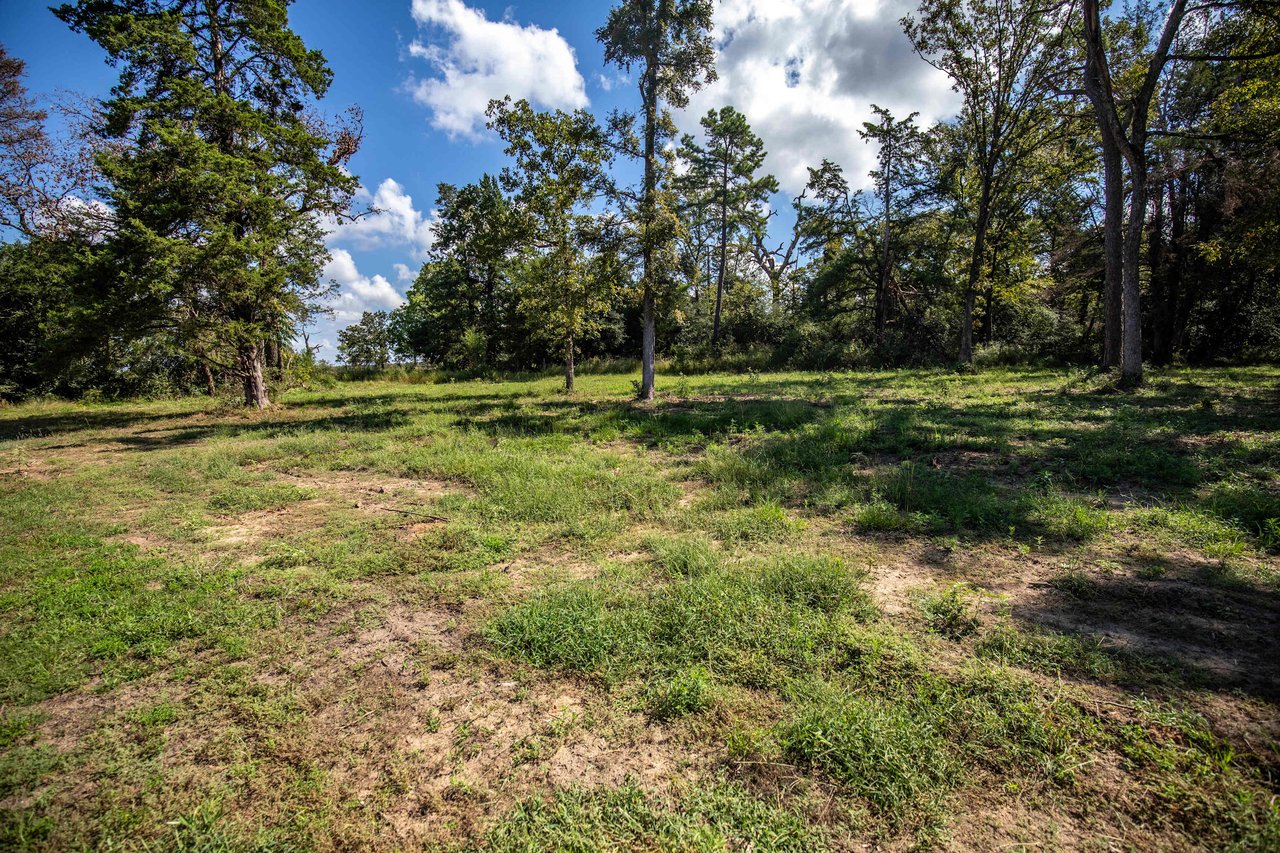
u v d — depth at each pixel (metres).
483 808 2.47
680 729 2.89
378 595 4.50
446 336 40.56
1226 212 18.22
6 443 12.45
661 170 15.86
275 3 17.55
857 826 2.31
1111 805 2.33
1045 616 3.78
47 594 4.49
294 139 17.14
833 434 9.78
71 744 2.90
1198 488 6.05
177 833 2.33
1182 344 25.45
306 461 9.76
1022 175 27.80
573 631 3.71
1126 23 20.52
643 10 15.36
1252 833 2.11
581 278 17.67
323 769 2.71
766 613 3.85
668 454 9.63
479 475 8.10
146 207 14.88
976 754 2.62
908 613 3.90
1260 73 17.23
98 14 16.44
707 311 41.91
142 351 17.34
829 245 35.75
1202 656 3.25
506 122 16.66
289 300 17.41
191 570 4.96
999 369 24.56
